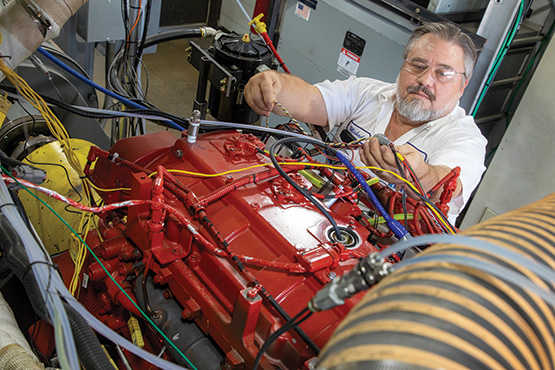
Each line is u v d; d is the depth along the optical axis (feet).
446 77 7.00
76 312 3.74
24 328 4.86
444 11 9.05
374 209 5.38
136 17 7.39
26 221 4.25
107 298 5.15
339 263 4.24
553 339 2.08
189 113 14.30
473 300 1.96
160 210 4.28
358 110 8.48
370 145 5.51
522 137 10.07
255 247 4.31
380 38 9.53
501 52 8.52
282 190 4.80
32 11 4.09
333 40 10.50
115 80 7.50
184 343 4.40
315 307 2.46
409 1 8.87
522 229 2.45
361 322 1.98
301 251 4.14
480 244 2.06
